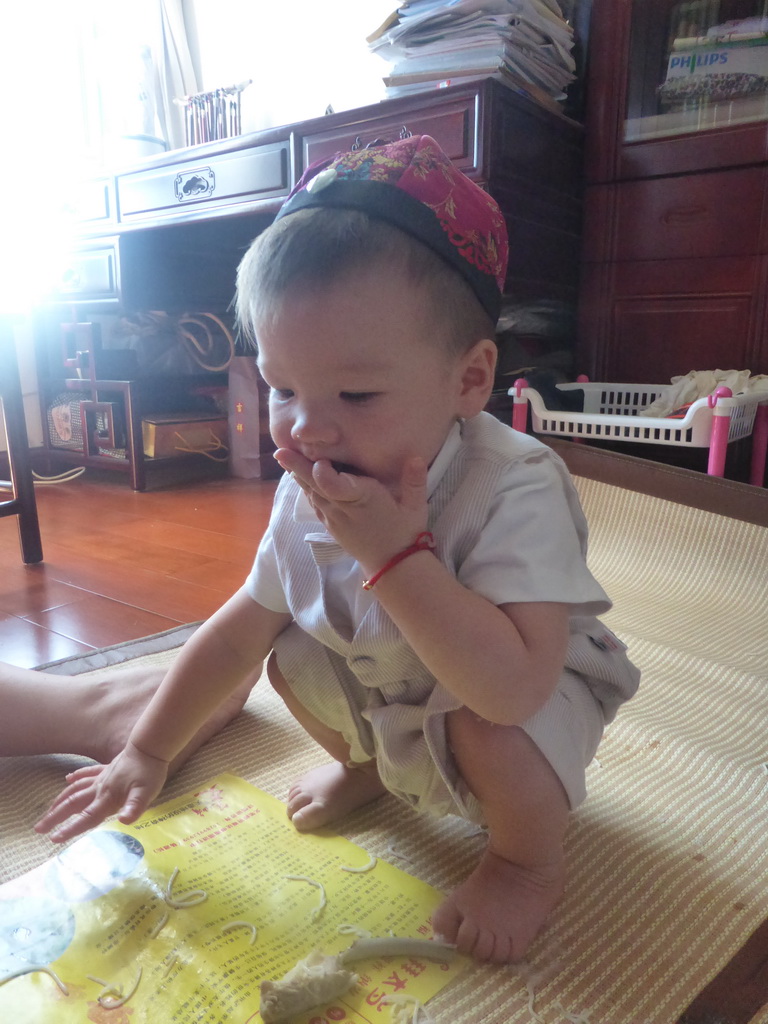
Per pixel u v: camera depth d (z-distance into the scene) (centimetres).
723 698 93
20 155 225
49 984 48
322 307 43
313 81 229
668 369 178
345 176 47
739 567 132
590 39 173
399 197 46
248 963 50
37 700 78
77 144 241
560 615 51
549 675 49
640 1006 49
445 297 47
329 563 56
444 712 53
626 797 72
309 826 65
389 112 153
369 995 49
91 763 77
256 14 235
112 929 53
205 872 59
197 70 254
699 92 164
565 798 54
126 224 209
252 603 62
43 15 228
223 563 146
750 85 160
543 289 171
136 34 242
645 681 98
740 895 59
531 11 153
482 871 57
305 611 57
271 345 45
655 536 143
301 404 46
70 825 58
